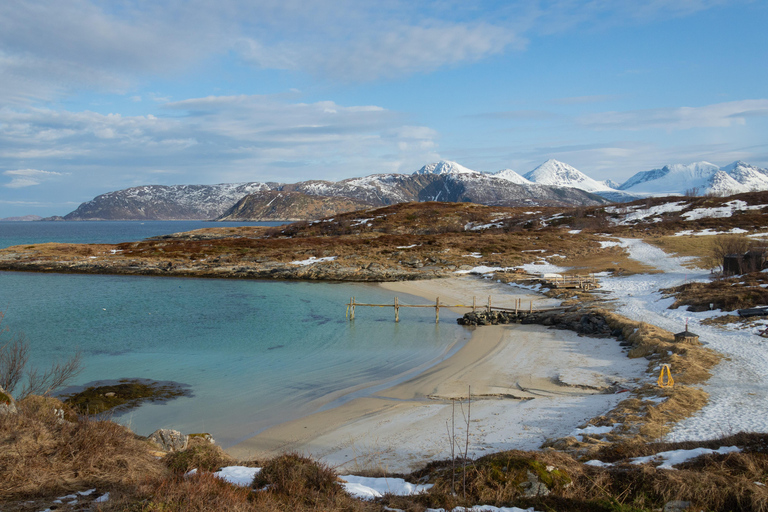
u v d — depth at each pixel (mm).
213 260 73062
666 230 85375
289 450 15961
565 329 33969
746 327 27328
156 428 18062
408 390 22203
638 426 14711
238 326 36562
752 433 11914
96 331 34250
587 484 9789
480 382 22875
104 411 19531
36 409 11086
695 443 11961
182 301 47500
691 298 34750
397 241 83375
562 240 79250
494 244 76625
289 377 24484
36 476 8203
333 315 41156
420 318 39875
